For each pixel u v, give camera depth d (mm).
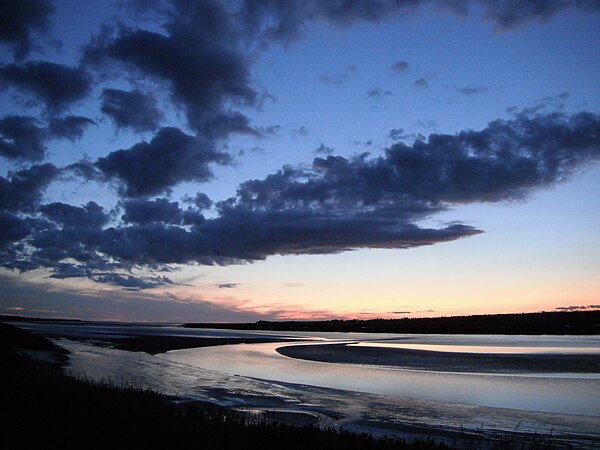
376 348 58219
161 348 55594
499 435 16219
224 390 24703
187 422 12664
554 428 17266
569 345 63375
